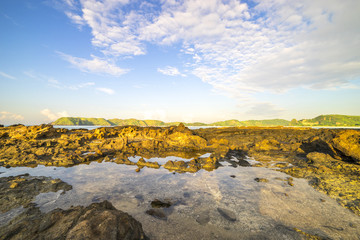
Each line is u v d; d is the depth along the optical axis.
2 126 21.42
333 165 8.59
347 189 6.01
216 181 7.39
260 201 5.42
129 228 3.10
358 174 7.43
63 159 10.84
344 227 3.99
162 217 4.47
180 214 4.63
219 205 5.17
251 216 4.52
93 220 3.08
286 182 7.19
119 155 12.91
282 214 4.61
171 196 5.85
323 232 3.81
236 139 21.44
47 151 12.56
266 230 3.90
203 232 3.83
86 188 6.55
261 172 8.77
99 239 2.69
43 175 8.21
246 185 6.89
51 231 3.36
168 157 12.80
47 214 4.50
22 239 3.32
